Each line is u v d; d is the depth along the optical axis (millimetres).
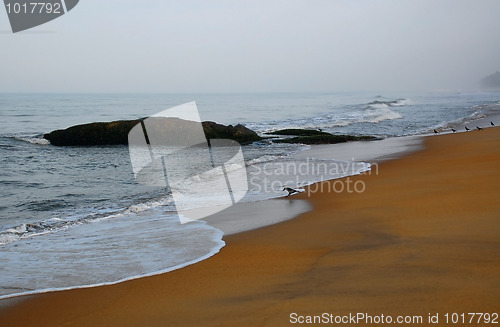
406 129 24688
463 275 4090
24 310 4043
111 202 9008
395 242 5332
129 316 3809
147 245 5977
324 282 4219
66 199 9312
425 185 8711
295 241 5801
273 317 3576
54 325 3738
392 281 4090
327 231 6199
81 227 7098
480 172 9539
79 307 4062
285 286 4215
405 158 13016
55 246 6047
